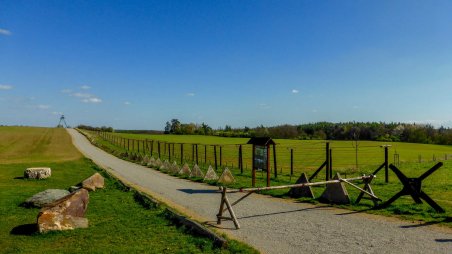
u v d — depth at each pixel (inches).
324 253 388.8
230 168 1509.6
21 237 481.4
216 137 5211.6
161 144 3567.9
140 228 502.9
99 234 480.7
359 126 5265.8
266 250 400.8
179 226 503.8
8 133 4315.9
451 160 1937.7
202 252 394.3
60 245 442.6
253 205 665.6
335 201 663.8
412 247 403.5
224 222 537.6
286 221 537.0
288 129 5516.7
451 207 595.5
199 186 956.6
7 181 1070.4
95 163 1658.5
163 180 1104.8
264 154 900.6
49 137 4042.8
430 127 4810.5
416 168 1422.2
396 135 4972.9
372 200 643.5
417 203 609.6
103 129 6914.4
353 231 473.7
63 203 513.7
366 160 2156.7
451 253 382.6
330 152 1127.6
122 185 920.9
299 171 1485.0
